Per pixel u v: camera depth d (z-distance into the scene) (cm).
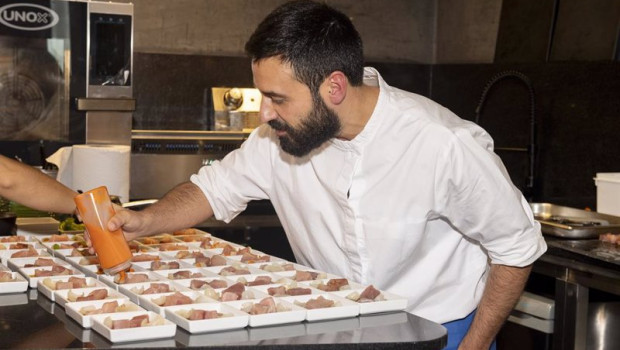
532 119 403
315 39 175
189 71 483
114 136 366
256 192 227
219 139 409
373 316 169
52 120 364
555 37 422
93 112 361
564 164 411
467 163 189
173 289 180
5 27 353
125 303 167
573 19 411
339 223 206
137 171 394
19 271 198
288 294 177
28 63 358
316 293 178
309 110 178
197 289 182
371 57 529
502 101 460
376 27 529
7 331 154
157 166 397
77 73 362
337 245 207
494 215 191
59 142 365
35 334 152
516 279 197
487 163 189
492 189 189
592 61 394
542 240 200
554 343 286
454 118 201
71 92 363
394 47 533
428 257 205
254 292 176
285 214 220
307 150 185
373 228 199
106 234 179
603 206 333
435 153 190
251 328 158
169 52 488
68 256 217
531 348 298
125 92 367
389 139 194
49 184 228
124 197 320
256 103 471
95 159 312
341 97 181
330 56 177
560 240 298
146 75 477
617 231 302
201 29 493
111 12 360
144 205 294
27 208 294
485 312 201
